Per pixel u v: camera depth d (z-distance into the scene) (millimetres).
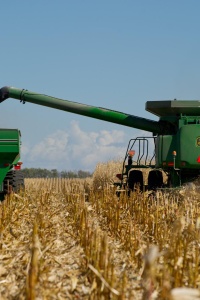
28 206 15547
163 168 16750
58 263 8078
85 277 7020
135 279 7305
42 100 18812
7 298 6500
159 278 6328
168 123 17672
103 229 11688
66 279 7195
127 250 9086
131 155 18250
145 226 11359
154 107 16656
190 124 16188
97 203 14797
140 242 9445
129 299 5992
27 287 5605
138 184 17125
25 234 10812
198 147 16031
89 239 8312
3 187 17625
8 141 17359
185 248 7020
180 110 16578
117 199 14336
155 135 18203
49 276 7184
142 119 18156
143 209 12242
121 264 8242
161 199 13812
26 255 8133
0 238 9633
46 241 9367
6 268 7848
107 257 6473
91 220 12859
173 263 6785
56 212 14062
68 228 11938
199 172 16438
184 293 4066
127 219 12180
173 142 16453
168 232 10141
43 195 17641
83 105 18672
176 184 16516
